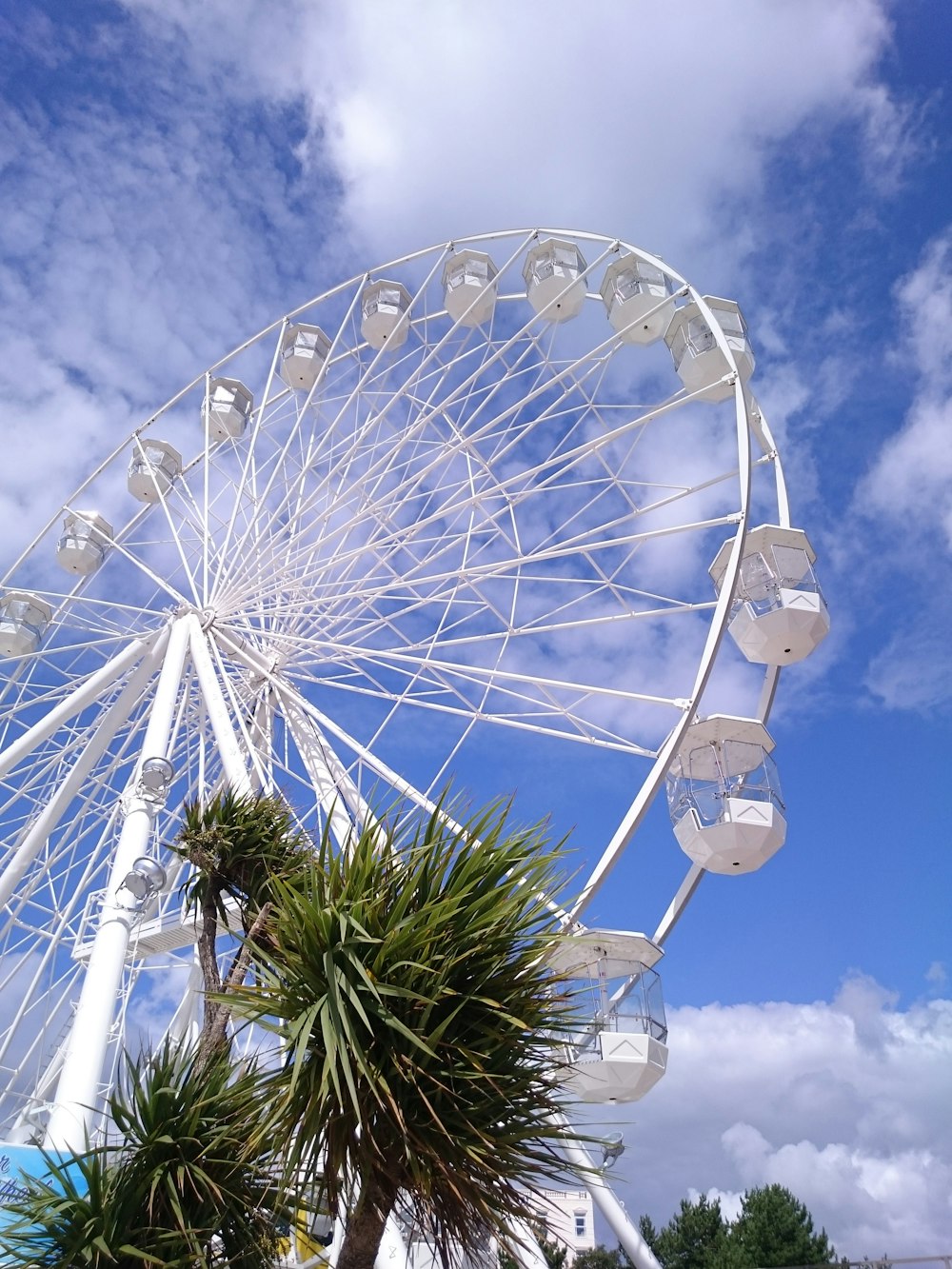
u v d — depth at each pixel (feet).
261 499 71.61
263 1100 19.54
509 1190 18.06
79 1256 20.34
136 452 82.07
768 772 66.90
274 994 19.42
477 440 67.72
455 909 18.83
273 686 69.15
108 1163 21.86
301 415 71.72
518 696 62.54
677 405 63.87
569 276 75.87
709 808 65.21
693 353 70.69
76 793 62.85
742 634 71.41
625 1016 55.21
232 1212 21.01
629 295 73.77
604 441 63.46
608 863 53.26
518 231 76.43
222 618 70.54
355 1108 16.28
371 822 20.68
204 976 24.76
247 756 61.93
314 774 62.64
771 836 64.23
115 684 72.38
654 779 55.01
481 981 18.78
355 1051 17.21
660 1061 55.98
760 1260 133.39
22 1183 26.73
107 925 43.19
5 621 82.79
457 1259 18.11
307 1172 18.66
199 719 69.97
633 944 56.90
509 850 20.11
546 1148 18.78
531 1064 19.29
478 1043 18.51
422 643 67.97
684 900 67.00
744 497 59.93
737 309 73.51
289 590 71.72
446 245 78.13
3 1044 61.05
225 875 26.55
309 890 20.33
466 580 67.97
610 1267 149.38
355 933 18.93
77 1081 39.42
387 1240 32.04
